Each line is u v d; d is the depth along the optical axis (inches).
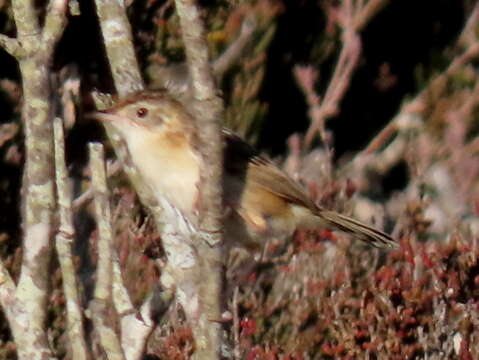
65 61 470.9
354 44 686.5
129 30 322.3
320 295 461.7
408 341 415.2
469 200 588.1
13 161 583.8
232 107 680.4
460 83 799.7
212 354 277.3
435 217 558.9
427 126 731.4
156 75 603.5
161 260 410.0
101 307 290.4
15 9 281.7
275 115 773.3
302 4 773.3
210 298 275.3
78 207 405.4
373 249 494.6
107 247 295.0
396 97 860.6
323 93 790.5
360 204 618.2
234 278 470.9
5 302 283.0
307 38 780.0
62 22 282.2
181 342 409.1
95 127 498.6
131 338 314.0
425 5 888.3
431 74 852.0
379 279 429.1
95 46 482.0
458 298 413.4
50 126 281.3
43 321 283.0
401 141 722.2
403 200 564.1
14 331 282.2
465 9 887.7
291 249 491.2
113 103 437.1
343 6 730.8
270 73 773.3
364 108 852.6
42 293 282.5
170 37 608.4
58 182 283.0
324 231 485.7
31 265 282.0
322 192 530.0
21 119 592.7
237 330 417.7
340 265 474.0
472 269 413.7
